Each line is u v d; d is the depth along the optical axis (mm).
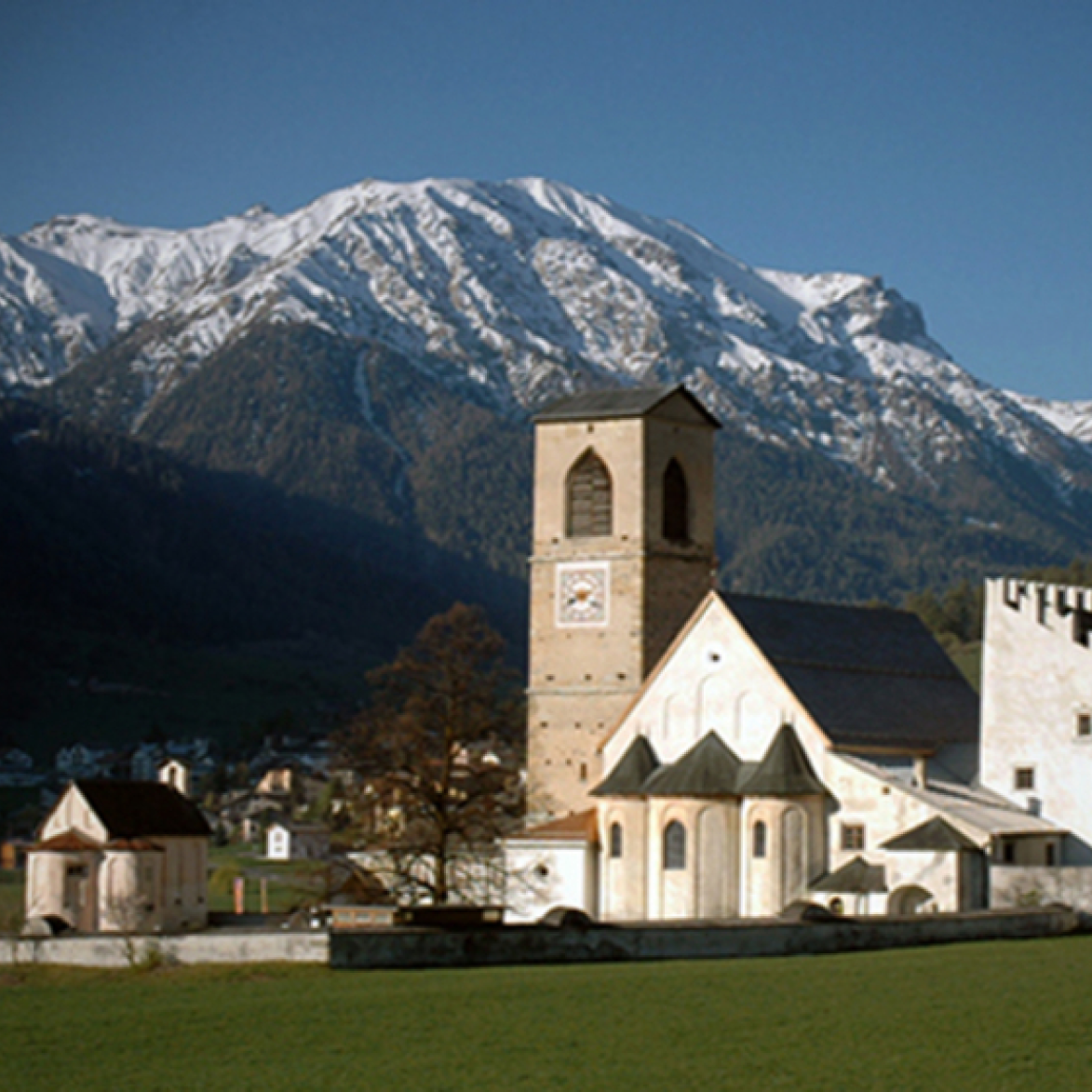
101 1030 69438
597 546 130375
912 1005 70375
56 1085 61781
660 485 131000
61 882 145375
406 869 116000
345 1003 72312
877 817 110188
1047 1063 61406
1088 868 100562
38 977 80750
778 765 112938
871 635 127188
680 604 131125
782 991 73625
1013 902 102812
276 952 80062
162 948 81375
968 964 79812
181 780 173875
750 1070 61219
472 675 117500
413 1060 63312
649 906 116375
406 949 79750
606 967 79750
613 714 128500
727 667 117500
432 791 115625
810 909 87062
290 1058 64125
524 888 121562
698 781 114875
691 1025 67562
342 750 118562
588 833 120625
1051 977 75938
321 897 116938
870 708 118938
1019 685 113688
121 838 146500
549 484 132375
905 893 107375
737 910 113375
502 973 78375
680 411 132750
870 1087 58844
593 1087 59500
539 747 130625
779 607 122250
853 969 78562
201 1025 69438
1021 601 114250
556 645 131000
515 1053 64000
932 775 116938
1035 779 112500
